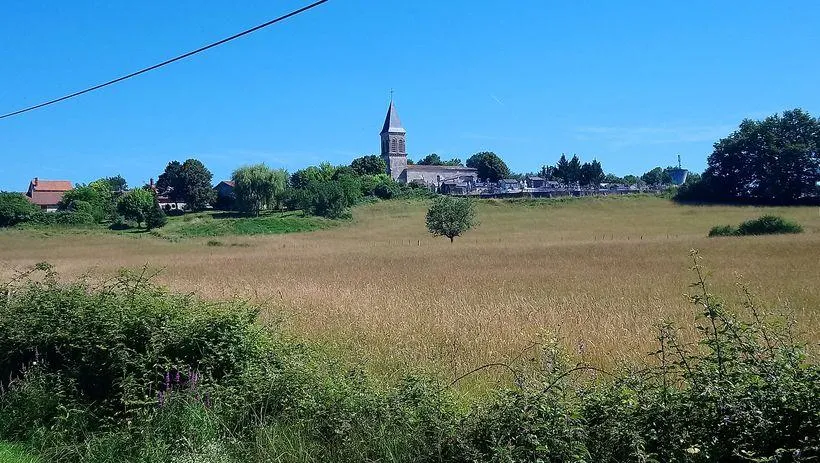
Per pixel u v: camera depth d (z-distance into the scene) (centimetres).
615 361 977
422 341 1202
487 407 584
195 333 790
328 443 640
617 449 490
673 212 10656
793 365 493
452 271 3078
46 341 840
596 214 10800
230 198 12600
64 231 9200
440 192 13988
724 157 11681
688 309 1573
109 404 760
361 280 2664
